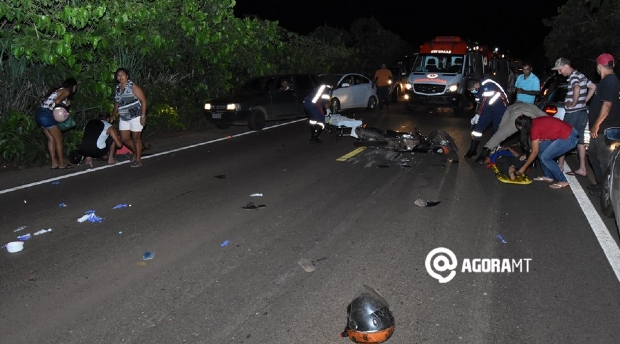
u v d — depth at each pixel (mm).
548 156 8516
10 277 5320
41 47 10297
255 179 9297
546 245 6133
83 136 10344
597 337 4223
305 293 4977
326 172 9852
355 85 20219
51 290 5039
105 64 12461
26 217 7152
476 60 21219
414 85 19938
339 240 6312
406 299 4863
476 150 11195
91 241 6273
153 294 4953
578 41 24234
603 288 5051
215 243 6215
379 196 8195
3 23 10938
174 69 16531
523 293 4961
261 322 4469
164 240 6305
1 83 11227
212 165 10461
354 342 4117
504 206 7648
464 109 20156
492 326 4395
